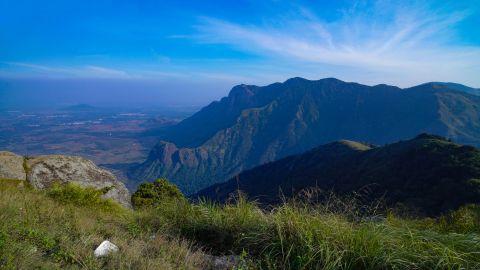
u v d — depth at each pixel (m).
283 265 4.38
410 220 6.74
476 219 7.53
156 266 4.06
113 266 3.85
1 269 3.18
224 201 6.43
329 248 4.39
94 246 4.55
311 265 4.30
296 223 4.93
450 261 4.26
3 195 6.26
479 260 4.43
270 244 4.83
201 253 5.01
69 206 6.89
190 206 6.61
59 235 4.50
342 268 4.15
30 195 7.07
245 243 5.29
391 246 4.50
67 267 3.63
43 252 3.93
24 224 4.55
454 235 4.93
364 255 4.35
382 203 5.66
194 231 5.89
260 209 6.00
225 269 4.55
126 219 6.59
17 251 3.56
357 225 5.02
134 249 4.49
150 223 6.35
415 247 4.55
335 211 5.27
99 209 7.91
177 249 4.91
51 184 9.23
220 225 5.88
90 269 3.69
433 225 7.20
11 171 8.85
